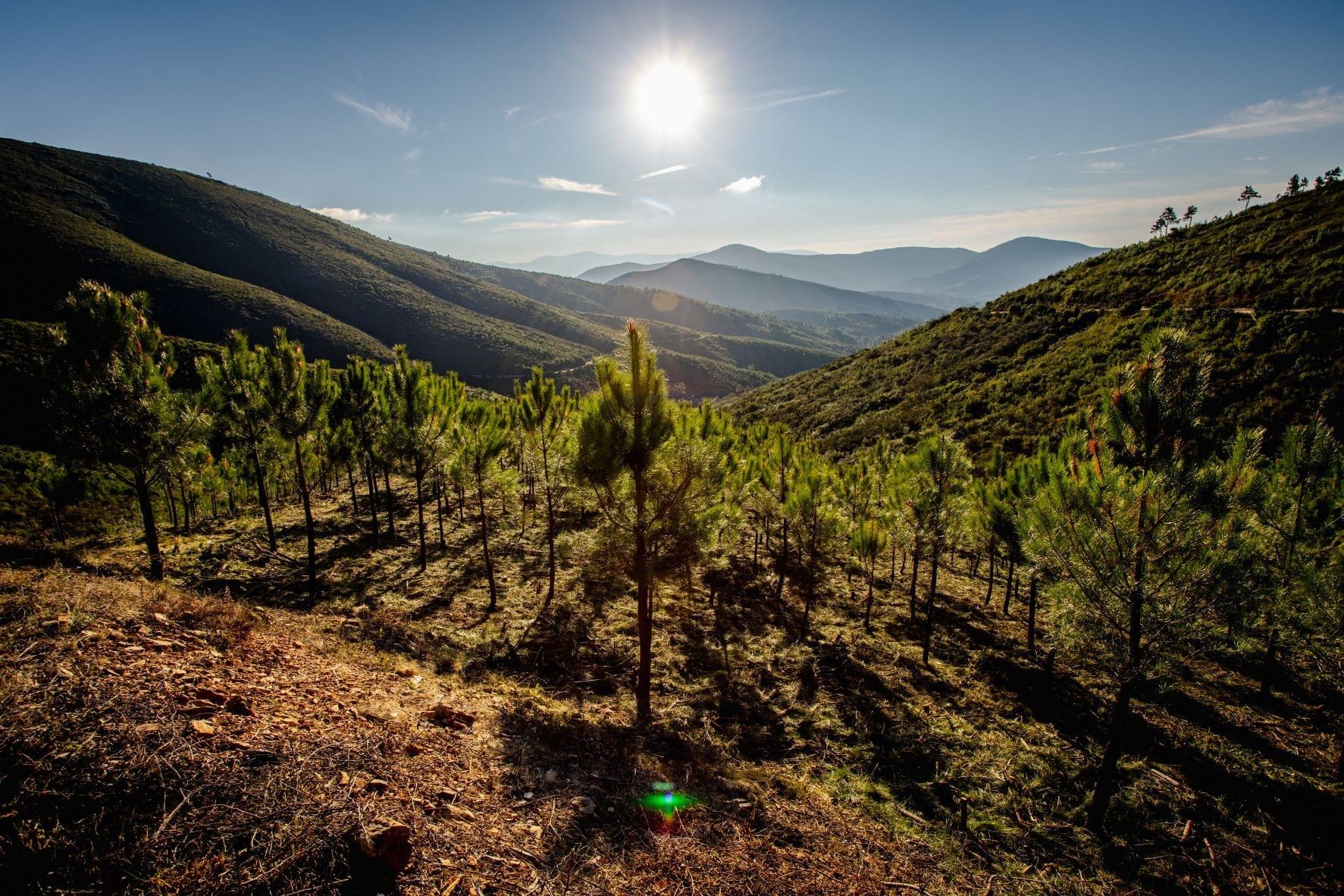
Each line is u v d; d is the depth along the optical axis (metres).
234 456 22.58
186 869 3.56
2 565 10.01
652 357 9.53
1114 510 7.34
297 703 6.07
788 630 16.89
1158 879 7.08
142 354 12.98
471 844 4.66
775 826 6.57
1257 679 13.33
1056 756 10.11
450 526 26.27
